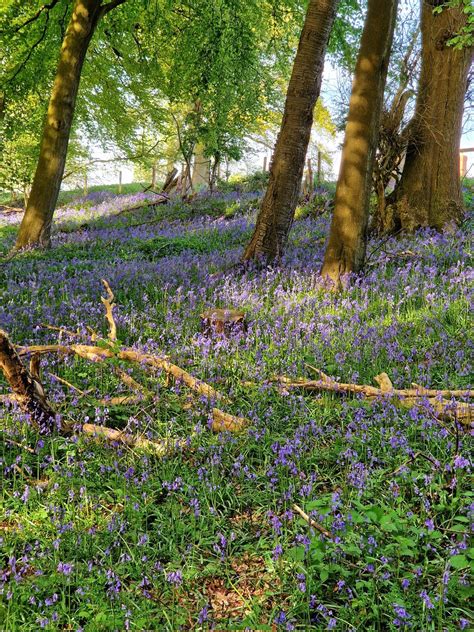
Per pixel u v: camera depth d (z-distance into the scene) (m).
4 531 3.88
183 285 10.50
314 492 4.38
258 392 5.81
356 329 7.42
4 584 3.26
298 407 5.63
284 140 10.97
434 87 13.81
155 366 6.06
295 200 11.23
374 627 3.07
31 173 25.06
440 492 4.04
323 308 8.43
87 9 15.58
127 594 3.33
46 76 20.08
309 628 3.07
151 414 5.58
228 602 3.44
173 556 3.72
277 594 3.42
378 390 5.64
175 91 21.09
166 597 3.40
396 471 4.26
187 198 23.98
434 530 3.72
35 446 4.89
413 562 3.53
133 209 23.66
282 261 11.09
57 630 3.08
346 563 3.46
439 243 11.89
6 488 4.34
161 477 4.53
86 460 4.70
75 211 26.50
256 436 4.91
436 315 7.71
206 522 4.07
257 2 19.14
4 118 21.08
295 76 10.79
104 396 5.85
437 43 13.67
